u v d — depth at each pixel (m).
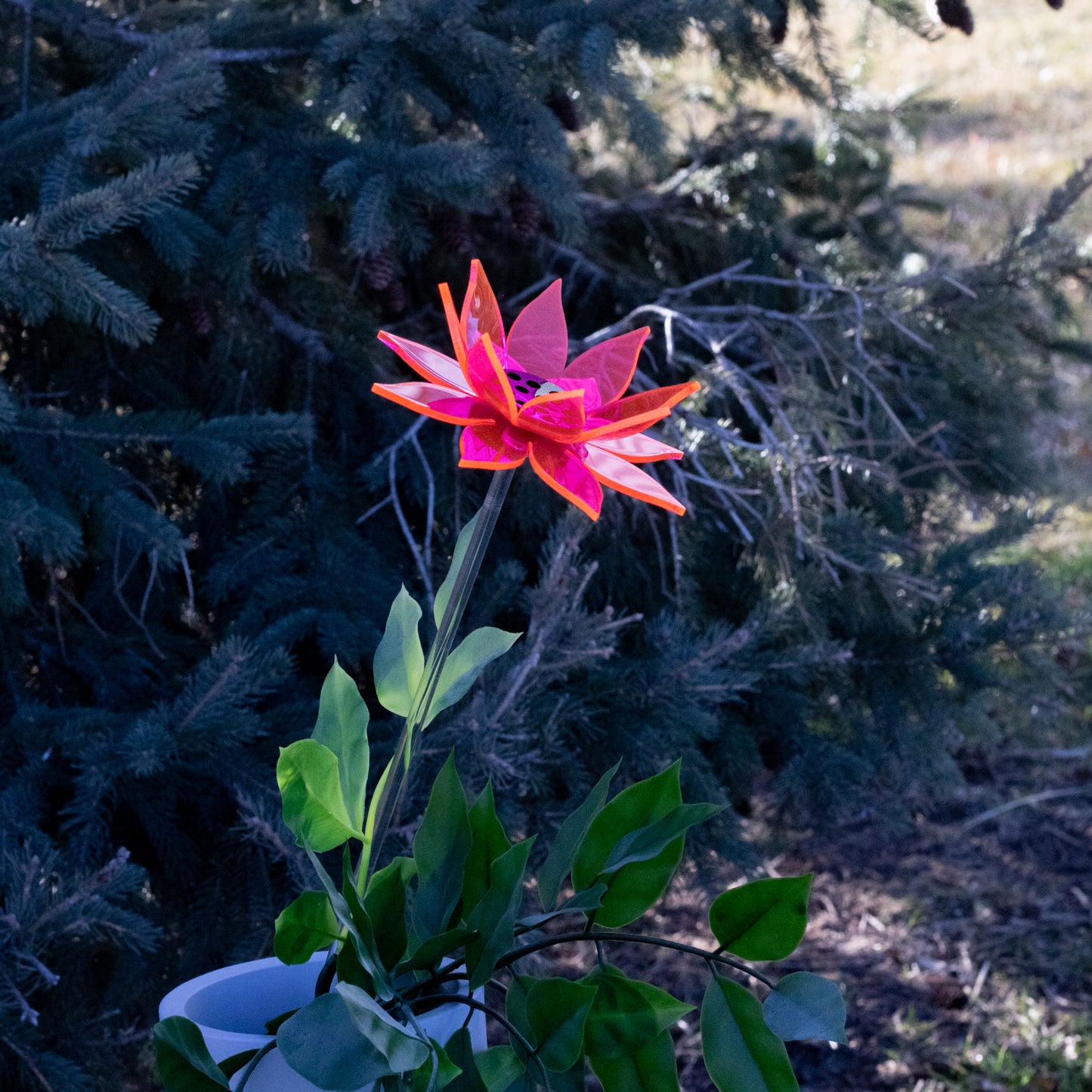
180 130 2.03
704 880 2.18
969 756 4.10
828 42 3.47
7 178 1.96
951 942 3.12
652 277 3.11
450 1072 1.21
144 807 1.77
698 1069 2.64
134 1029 1.83
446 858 1.31
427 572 2.16
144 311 1.74
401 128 2.29
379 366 2.48
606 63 2.17
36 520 1.70
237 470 1.94
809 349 2.69
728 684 2.05
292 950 1.27
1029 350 3.18
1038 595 2.59
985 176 8.48
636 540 2.57
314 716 1.94
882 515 2.91
